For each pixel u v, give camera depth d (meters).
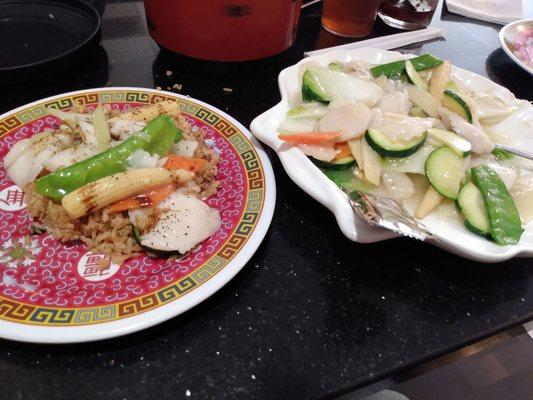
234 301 0.36
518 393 0.55
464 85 0.53
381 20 0.78
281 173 0.48
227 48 0.53
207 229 0.39
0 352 0.31
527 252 0.37
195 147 0.45
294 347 0.34
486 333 0.36
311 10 0.77
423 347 0.34
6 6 0.61
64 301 0.33
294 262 0.40
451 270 0.40
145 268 0.37
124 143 0.41
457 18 0.84
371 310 0.37
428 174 0.41
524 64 0.66
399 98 0.47
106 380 0.31
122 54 0.62
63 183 0.38
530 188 0.43
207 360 0.32
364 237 0.35
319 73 0.48
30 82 0.54
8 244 0.38
